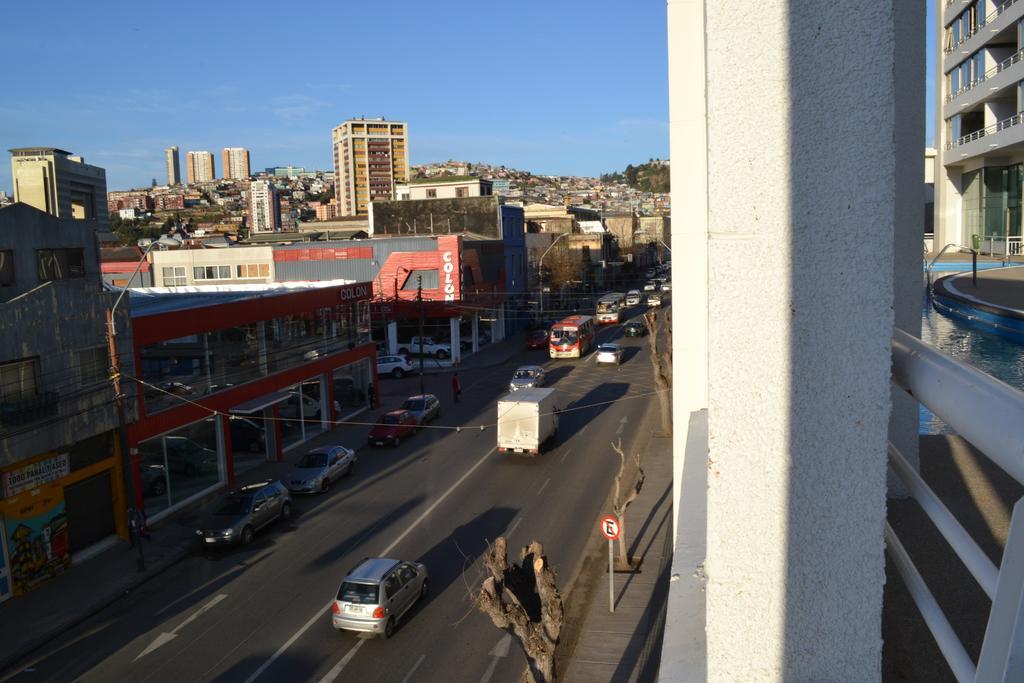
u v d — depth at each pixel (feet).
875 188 5.94
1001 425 4.63
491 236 222.48
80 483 70.44
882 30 5.86
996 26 152.87
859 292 6.01
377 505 82.89
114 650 54.24
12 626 57.36
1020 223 172.35
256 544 73.41
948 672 10.10
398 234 229.86
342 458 93.15
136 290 136.98
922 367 5.89
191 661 52.19
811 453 6.19
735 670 6.55
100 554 70.95
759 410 6.30
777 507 6.30
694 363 28.45
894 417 17.72
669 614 8.19
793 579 6.31
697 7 28.68
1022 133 144.77
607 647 51.52
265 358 102.27
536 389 104.73
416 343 179.22
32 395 65.51
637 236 460.96
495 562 35.27
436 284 177.58
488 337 206.08
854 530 6.15
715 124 6.25
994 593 5.29
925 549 14.15
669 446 99.91
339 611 54.13
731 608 6.50
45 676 50.98
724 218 6.27
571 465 94.02
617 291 331.36
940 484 17.97
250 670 50.65
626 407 123.85
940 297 102.01
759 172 6.16
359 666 50.52
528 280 252.42
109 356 73.20
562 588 61.16
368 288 133.69
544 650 34.45
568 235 311.68
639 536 71.00
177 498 83.25
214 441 90.53
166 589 64.44
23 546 63.31
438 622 55.98
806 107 6.03
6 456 61.98
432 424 119.65
